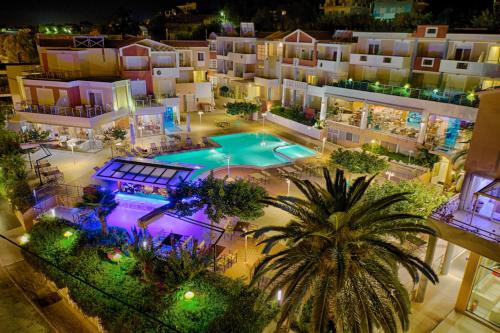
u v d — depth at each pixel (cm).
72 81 3547
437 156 3027
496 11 3822
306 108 4431
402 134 3403
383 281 1112
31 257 1775
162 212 2212
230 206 1866
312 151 3691
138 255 1593
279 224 2266
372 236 1209
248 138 4131
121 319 1370
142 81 4041
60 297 1694
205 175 3033
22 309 1627
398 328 1466
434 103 3078
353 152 2608
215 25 6950
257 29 6738
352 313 1111
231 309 1386
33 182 2734
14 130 3406
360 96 3644
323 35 4406
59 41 4172
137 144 3716
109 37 4872
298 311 1245
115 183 2789
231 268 1828
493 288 1458
